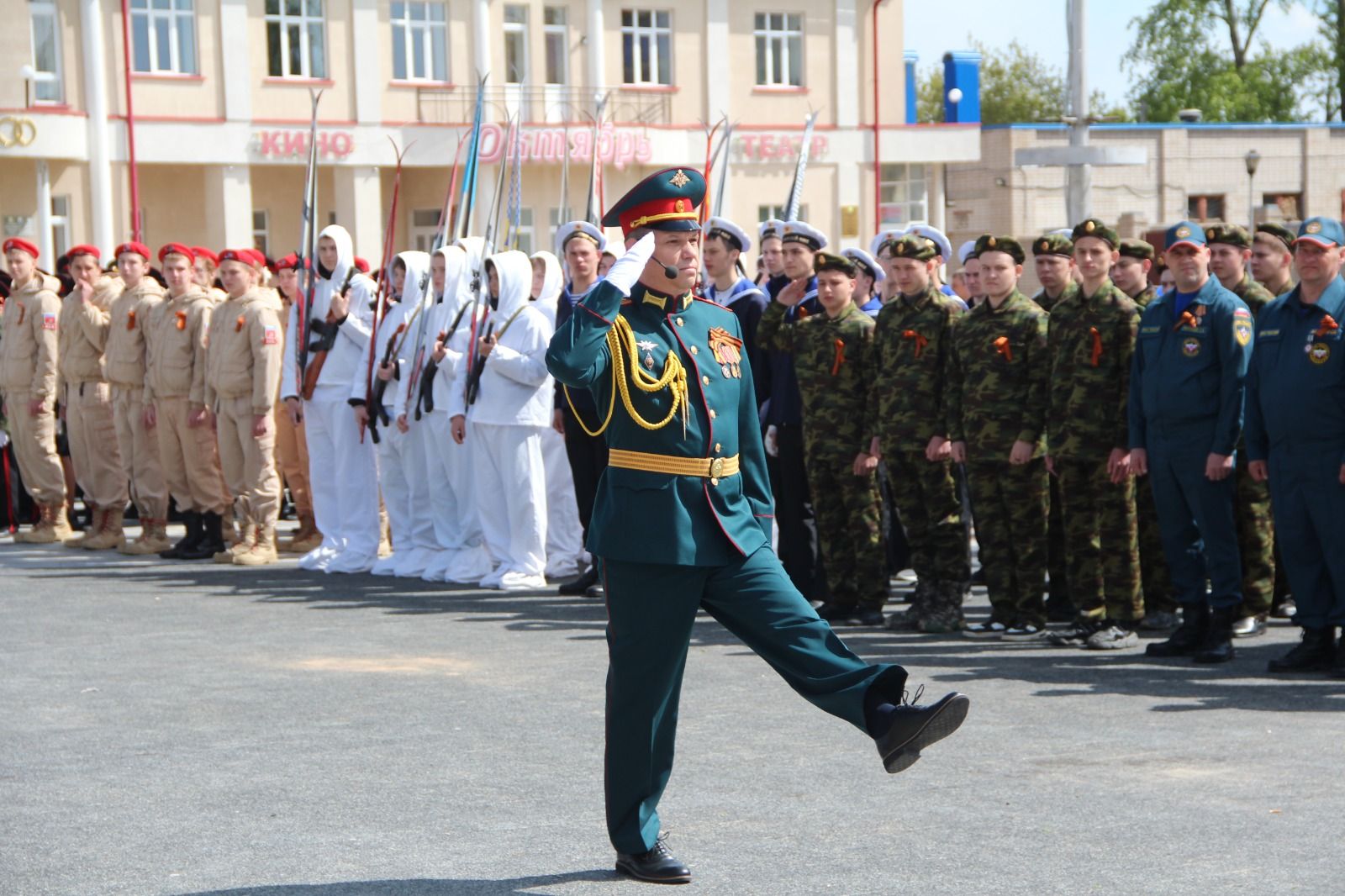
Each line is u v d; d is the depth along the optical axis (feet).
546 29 154.81
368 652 39.04
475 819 24.95
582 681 35.37
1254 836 23.47
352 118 146.00
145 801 26.12
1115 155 70.28
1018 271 40.42
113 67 136.15
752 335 46.14
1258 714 31.73
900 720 20.33
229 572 54.24
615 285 21.74
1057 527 43.88
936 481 41.50
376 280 61.41
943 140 171.22
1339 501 35.65
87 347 60.49
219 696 34.17
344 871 22.44
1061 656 38.09
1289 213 202.39
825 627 21.63
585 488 47.50
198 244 144.46
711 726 30.89
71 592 49.67
